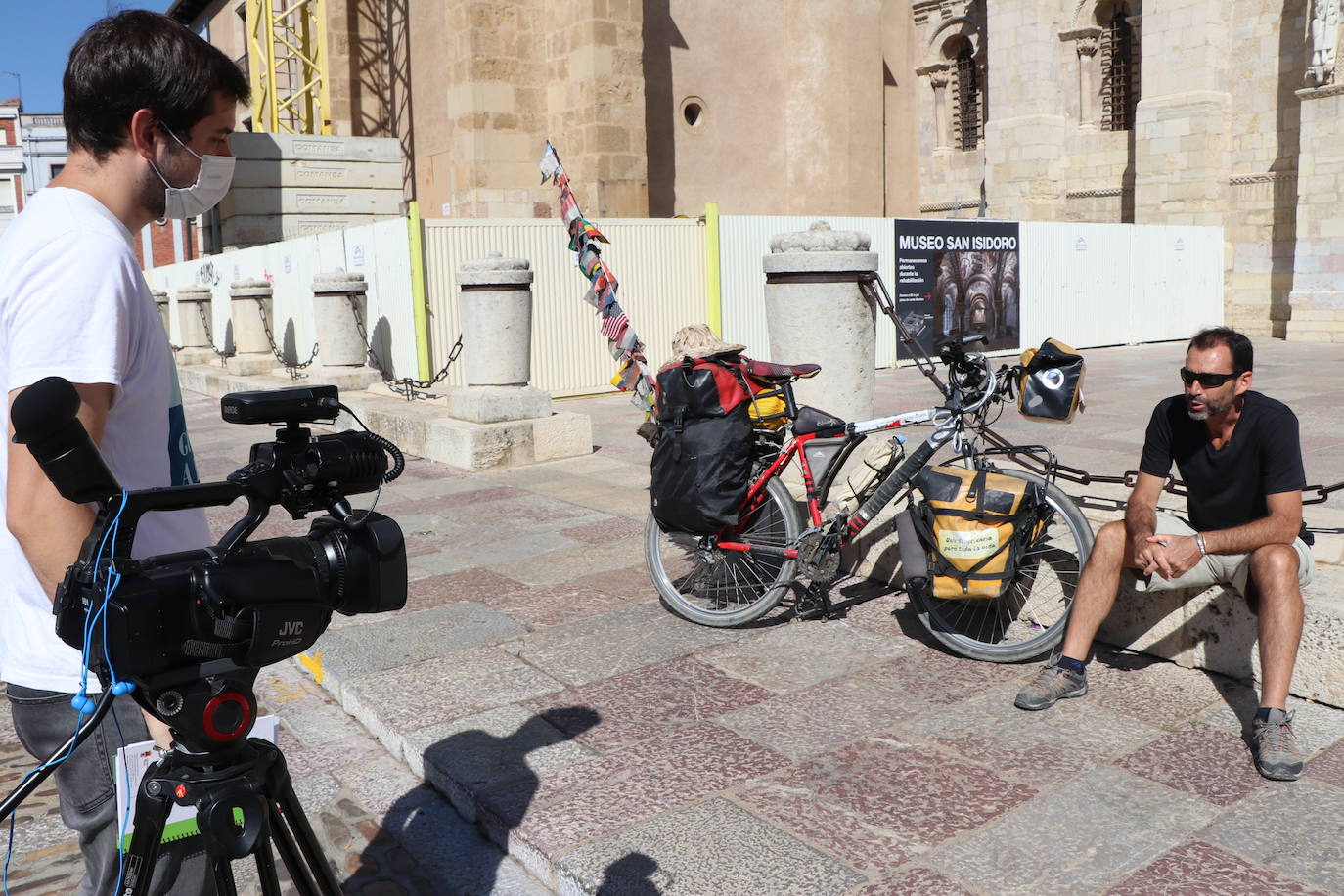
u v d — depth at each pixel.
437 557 5.65
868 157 23.08
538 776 3.03
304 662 4.18
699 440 4.02
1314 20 18.41
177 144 1.59
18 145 42.88
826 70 22.30
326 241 14.45
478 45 19.16
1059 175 23.06
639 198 19.20
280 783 1.49
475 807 2.91
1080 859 2.51
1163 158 20.72
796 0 22.30
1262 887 2.37
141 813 1.38
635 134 19.06
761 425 4.14
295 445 1.43
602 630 4.34
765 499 4.24
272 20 26.27
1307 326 19.02
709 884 2.45
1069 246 17.67
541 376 12.99
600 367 13.41
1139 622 3.80
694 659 3.97
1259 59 19.86
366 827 2.94
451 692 3.70
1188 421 3.35
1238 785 2.85
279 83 28.31
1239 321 20.70
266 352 16.16
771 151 22.64
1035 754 3.07
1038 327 17.42
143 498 1.28
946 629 3.87
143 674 1.27
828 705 3.49
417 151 24.61
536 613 4.59
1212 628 3.59
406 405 9.97
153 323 1.62
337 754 3.43
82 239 1.48
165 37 1.56
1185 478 3.40
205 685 1.33
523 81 19.66
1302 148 18.92
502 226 12.61
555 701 3.60
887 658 3.90
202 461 9.41
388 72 25.77
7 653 1.66
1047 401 3.71
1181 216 20.59
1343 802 2.74
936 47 25.66
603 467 8.21
